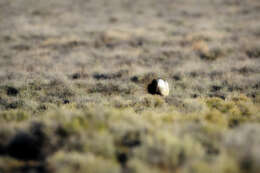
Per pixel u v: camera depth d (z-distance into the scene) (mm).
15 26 89938
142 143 17203
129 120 21188
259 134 17391
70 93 35688
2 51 62750
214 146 17328
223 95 34000
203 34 73000
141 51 61469
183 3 140250
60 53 61344
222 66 47281
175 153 15898
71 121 19875
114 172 14539
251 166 14695
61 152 16281
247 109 27312
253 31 77000
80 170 14641
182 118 22984
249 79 38750
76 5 137750
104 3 144125
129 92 36625
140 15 113562
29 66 50219
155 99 31344
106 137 17500
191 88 37781
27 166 16266
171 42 68875
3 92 36000
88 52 61625
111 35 74688
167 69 47531
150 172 14336
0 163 16156
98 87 38000
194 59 54250
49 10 122250
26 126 20141
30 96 34438
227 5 130125
